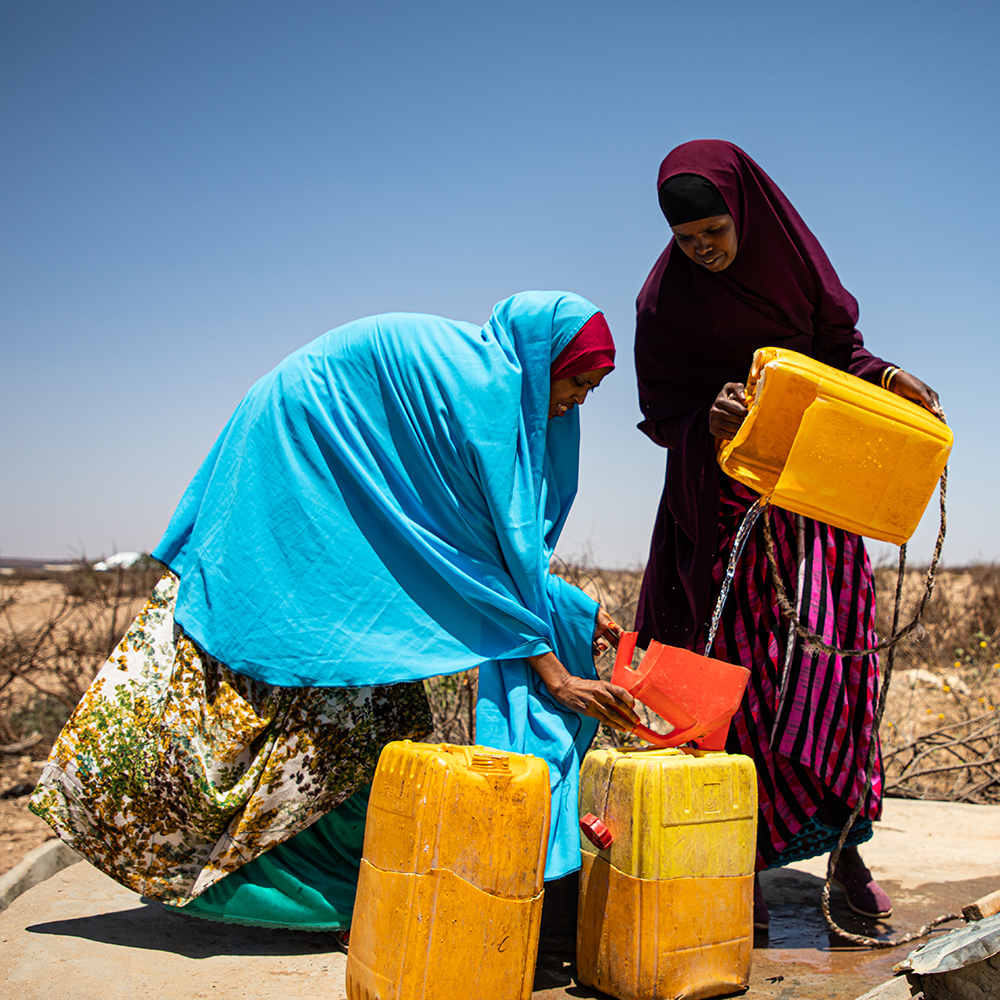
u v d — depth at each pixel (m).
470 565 2.74
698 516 3.04
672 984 2.36
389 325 2.78
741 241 3.06
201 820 2.64
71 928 2.86
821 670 2.91
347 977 2.25
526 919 2.20
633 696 2.56
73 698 6.67
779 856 2.97
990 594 11.60
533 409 2.78
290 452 2.73
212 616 2.67
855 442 2.57
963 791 5.29
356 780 2.74
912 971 2.19
